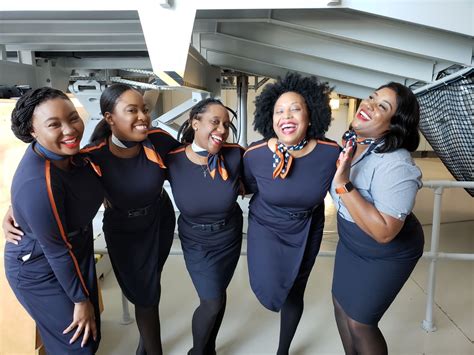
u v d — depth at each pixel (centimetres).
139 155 130
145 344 155
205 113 129
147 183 131
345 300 130
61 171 106
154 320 152
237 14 235
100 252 208
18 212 103
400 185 106
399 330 196
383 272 119
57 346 119
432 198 475
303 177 133
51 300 115
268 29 269
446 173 678
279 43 271
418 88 288
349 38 236
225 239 146
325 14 231
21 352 158
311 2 177
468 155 250
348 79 311
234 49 307
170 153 141
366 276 122
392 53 268
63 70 405
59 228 104
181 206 140
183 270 267
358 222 110
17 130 101
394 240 117
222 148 144
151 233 142
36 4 172
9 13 246
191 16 171
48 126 97
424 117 284
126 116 118
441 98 252
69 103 102
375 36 234
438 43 234
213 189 136
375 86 312
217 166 135
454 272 262
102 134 132
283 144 133
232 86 525
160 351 158
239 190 146
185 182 137
